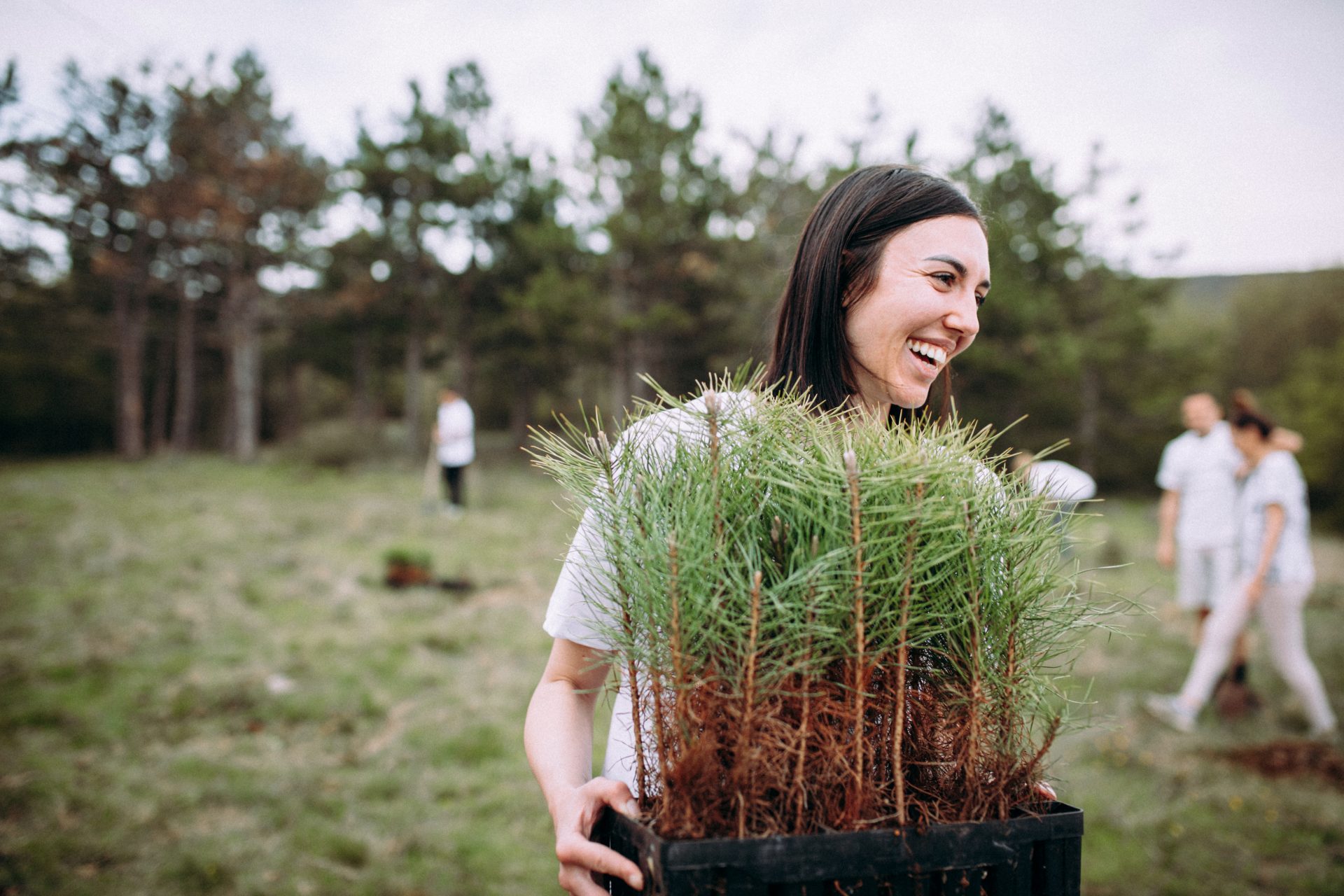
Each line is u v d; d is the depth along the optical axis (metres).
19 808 2.99
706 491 0.68
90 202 19.62
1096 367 19.86
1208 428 4.86
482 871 2.75
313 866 2.73
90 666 4.61
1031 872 0.69
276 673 4.60
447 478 11.10
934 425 0.76
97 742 3.64
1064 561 0.74
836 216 0.99
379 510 11.00
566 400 27.16
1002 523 0.71
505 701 4.29
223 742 3.71
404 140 20.25
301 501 11.95
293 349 27.56
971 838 0.66
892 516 0.65
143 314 21.77
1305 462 15.52
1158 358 20.59
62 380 25.84
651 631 0.66
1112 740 3.82
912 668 0.67
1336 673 4.95
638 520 0.69
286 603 6.15
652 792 0.72
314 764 3.51
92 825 2.90
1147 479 20.50
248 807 3.12
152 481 14.66
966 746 0.71
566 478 0.75
